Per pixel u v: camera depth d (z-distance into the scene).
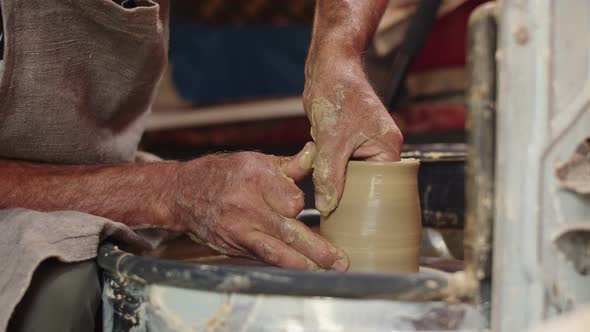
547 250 0.60
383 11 1.18
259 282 0.67
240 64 3.49
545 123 0.59
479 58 0.61
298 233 0.92
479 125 0.62
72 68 1.07
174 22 3.39
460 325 0.65
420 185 1.42
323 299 0.67
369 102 0.97
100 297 0.92
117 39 1.08
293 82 3.51
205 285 0.70
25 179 1.03
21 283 0.82
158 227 1.04
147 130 3.47
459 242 1.32
